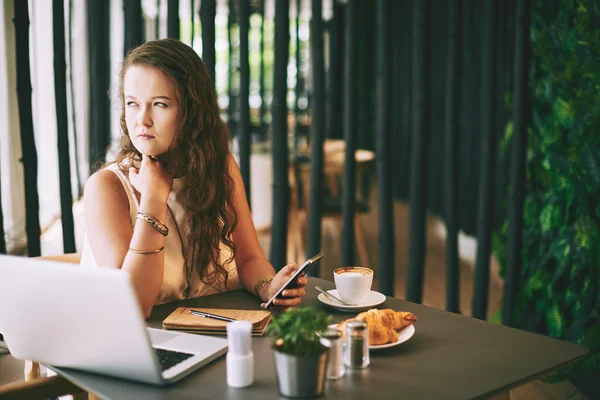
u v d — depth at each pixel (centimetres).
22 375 292
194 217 174
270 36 1120
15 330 123
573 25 275
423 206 322
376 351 129
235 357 111
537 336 140
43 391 130
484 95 317
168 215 173
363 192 720
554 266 293
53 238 594
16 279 116
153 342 131
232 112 1009
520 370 120
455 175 324
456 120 318
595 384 273
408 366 122
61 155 259
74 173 705
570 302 278
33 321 119
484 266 327
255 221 580
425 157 317
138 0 265
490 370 120
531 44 299
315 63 312
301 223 602
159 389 112
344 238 337
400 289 439
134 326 108
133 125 158
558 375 276
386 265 332
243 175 309
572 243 275
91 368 119
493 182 323
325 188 521
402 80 829
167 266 172
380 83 316
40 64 658
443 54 693
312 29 308
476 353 129
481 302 329
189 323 140
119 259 158
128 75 157
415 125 315
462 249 574
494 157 320
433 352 129
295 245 500
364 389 111
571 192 277
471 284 461
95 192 164
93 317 111
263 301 167
